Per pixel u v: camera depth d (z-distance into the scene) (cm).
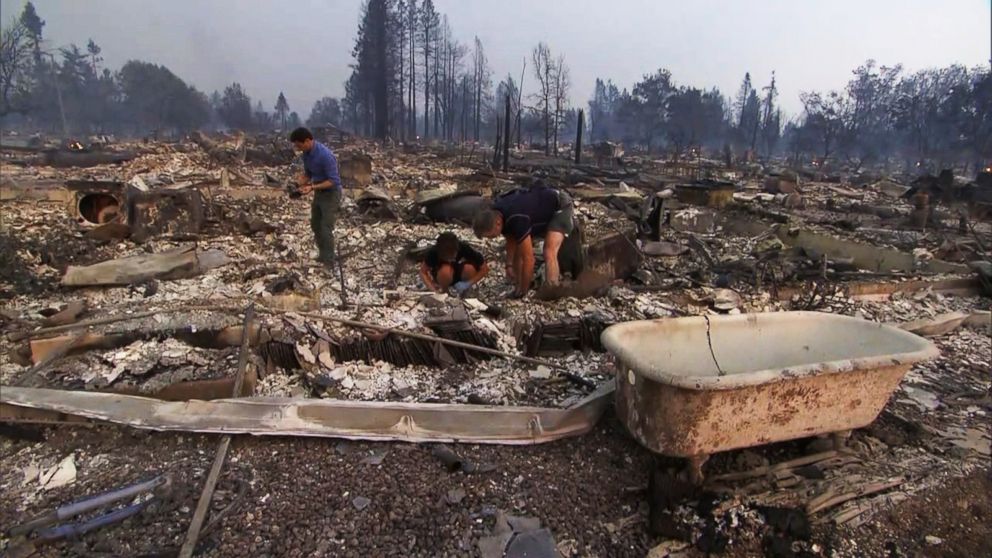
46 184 986
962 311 511
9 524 222
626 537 232
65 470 252
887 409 333
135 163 1605
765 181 1775
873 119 3981
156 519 224
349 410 287
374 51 4619
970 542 237
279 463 260
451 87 4862
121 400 282
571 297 466
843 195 1560
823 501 248
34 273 512
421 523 229
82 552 207
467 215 870
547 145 3064
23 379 300
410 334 364
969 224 973
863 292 539
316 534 221
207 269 548
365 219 872
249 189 1080
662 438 243
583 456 277
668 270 604
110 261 514
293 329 364
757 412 245
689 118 5088
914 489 262
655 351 295
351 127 6394
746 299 498
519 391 336
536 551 219
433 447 274
